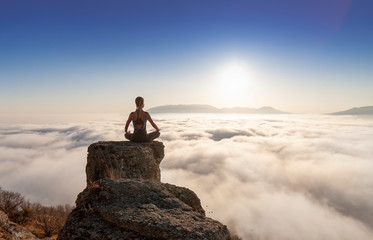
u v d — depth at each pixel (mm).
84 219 2859
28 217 14320
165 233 2424
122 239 2473
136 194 3330
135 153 6164
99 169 5969
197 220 2773
